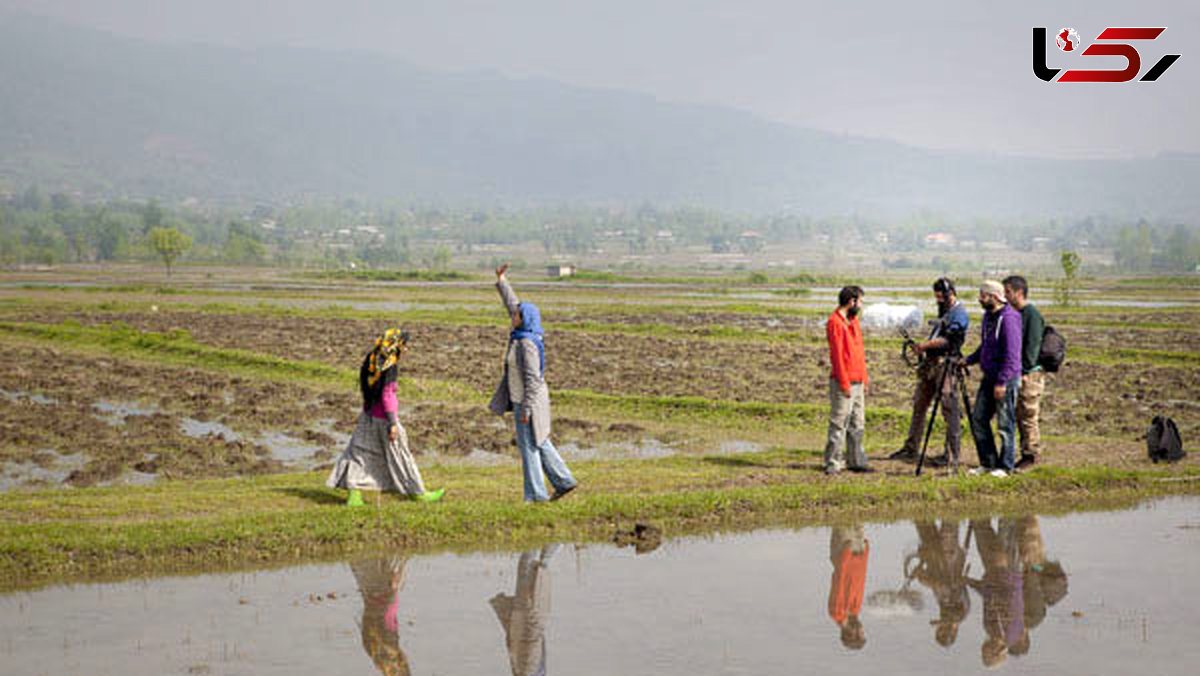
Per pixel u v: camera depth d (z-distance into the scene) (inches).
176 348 1282.0
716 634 293.9
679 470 550.9
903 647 282.2
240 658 273.9
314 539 396.8
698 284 5036.9
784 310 2463.1
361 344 1471.5
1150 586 343.9
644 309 2527.1
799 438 729.6
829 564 374.6
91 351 1342.3
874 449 623.2
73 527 397.1
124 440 703.7
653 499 454.9
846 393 527.2
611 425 775.1
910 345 558.6
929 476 523.2
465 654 277.3
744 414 816.3
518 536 419.5
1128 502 484.1
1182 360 1290.6
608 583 349.4
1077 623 304.0
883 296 3272.6
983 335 530.6
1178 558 382.0
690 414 825.5
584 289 4183.1
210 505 456.1
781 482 513.3
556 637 291.9
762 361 1280.8
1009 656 275.0
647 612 315.6
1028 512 464.1
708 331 1689.2
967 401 533.6
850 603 324.8
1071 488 503.2
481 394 958.4
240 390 981.2
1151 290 4315.9
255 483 524.7
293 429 767.7
